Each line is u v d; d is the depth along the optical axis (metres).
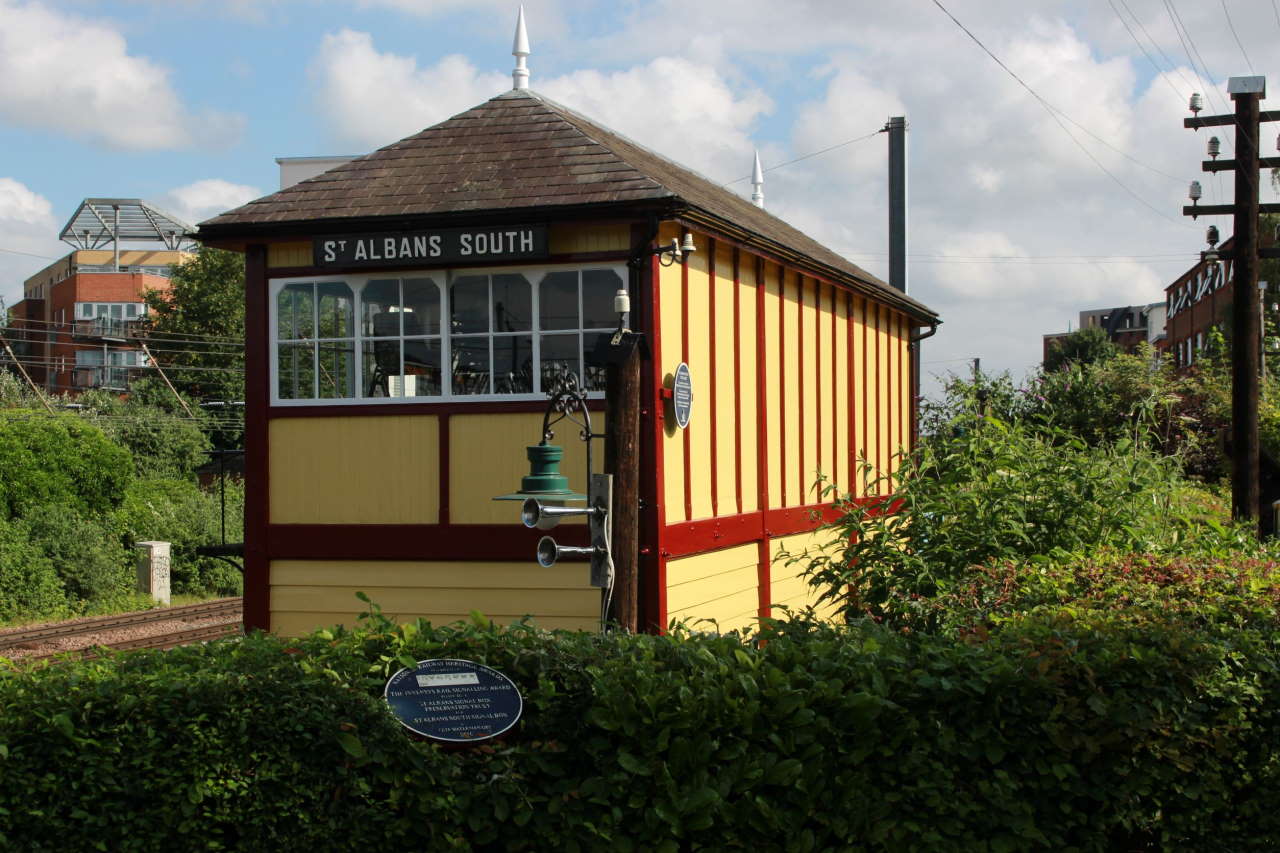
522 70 12.53
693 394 10.65
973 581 7.76
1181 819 5.48
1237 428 16.33
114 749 5.09
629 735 5.18
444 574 10.44
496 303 10.32
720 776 5.18
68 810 5.11
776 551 12.68
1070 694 5.38
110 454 27.31
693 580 10.67
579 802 5.22
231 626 19.39
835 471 14.93
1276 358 28.31
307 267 10.67
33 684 5.31
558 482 7.63
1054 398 23.34
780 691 5.27
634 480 7.90
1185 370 27.78
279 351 10.77
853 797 5.23
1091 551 8.29
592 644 5.69
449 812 5.21
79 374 68.12
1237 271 16.80
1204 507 10.63
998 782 5.31
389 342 10.55
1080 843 5.45
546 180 10.25
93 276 71.00
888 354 17.78
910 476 9.90
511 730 5.43
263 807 5.17
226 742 5.16
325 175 11.06
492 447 10.30
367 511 10.59
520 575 10.30
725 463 11.44
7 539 23.19
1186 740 5.39
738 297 11.80
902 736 5.28
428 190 10.48
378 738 5.19
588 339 10.07
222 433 45.12
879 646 5.63
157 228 79.38
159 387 47.28
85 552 23.88
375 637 5.72
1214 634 5.87
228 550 13.19
